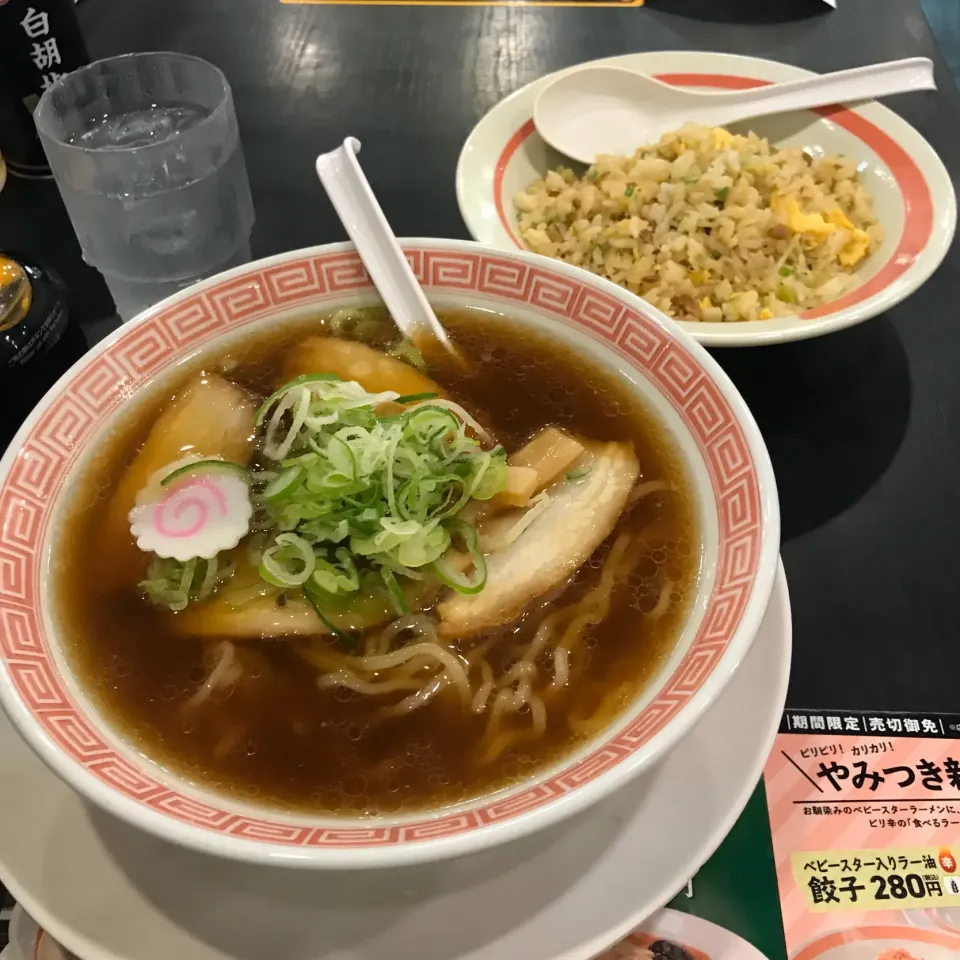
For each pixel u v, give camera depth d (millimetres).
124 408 320
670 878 263
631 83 468
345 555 291
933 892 285
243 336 343
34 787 276
